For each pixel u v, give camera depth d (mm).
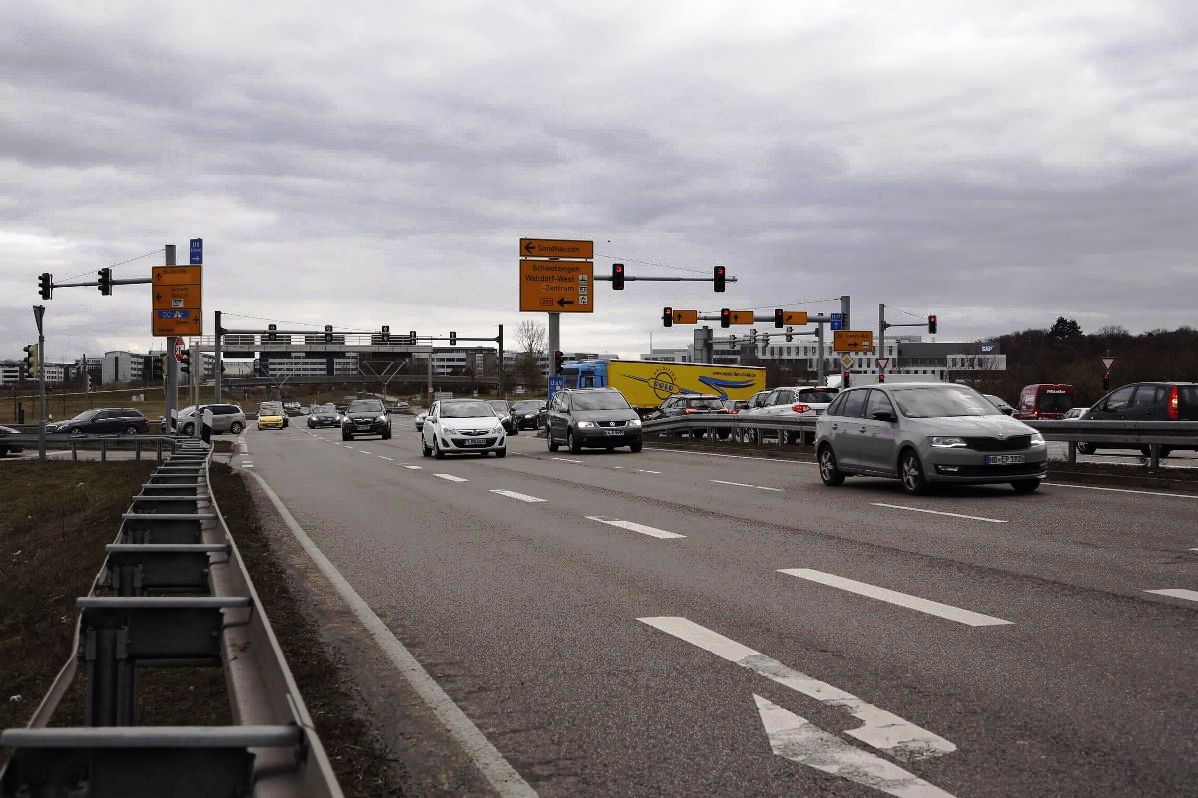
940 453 15906
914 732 4906
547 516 14531
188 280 47375
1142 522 12547
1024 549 10609
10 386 166625
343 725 5172
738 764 4520
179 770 2854
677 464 25719
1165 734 4797
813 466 24297
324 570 10195
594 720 5203
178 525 6973
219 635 4371
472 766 4574
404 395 176375
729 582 9031
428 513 15328
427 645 6926
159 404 123688
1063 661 6160
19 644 7332
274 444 44281
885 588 8617
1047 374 77938
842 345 66250
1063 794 4102
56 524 16906
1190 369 72000
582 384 59000
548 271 56625
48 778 2811
